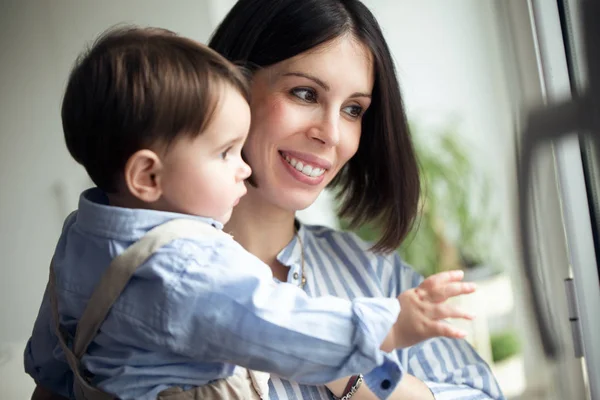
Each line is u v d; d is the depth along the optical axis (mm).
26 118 1982
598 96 995
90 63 765
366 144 1157
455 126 1865
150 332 720
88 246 772
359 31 998
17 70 1969
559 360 1218
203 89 735
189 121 727
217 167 759
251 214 1070
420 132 1874
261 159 993
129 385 741
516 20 1158
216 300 707
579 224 1158
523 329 1407
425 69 1899
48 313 897
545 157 1146
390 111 1096
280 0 980
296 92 982
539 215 1176
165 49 758
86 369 789
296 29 955
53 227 2008
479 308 1805
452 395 1052
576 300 1180
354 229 1234
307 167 995
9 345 1948
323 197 2027
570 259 1174
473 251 1856
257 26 982
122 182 766
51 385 954
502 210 1827
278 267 1097
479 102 1819
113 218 747
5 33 1955
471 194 1846
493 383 1137
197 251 724
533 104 1136
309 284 1081
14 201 2008
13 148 1994
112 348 763
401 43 1941
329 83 964
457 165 1853
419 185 1171
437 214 1854
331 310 724
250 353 711
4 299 1995
